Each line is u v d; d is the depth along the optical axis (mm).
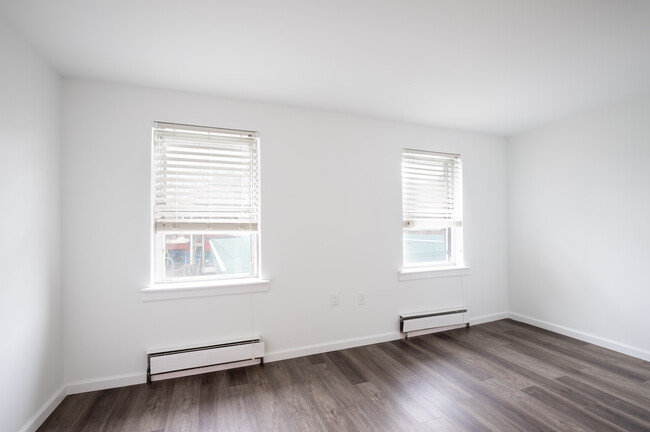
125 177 2236
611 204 2779
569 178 3107
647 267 2553
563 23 1606
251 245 2645
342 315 2865
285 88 2367
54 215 1980
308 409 1916
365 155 2992
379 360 2607
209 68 2049
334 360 2613
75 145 2123
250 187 2584
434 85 2344
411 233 3322
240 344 2441
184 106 2396
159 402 1992
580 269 3020
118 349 2197
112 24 1576
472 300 3502
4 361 1501
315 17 1540
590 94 2521
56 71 2025
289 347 2660
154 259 2373
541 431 1696
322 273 2793
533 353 2732
